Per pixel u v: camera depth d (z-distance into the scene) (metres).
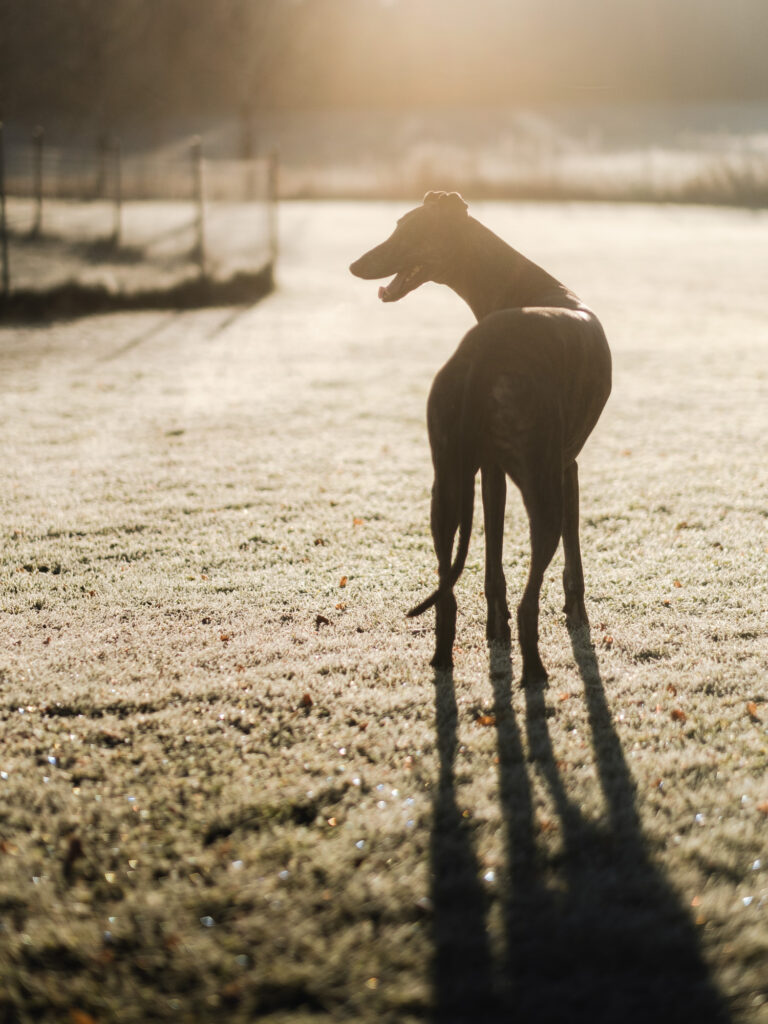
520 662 4.44
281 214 26.89
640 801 3.39
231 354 11.73
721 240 22.41
